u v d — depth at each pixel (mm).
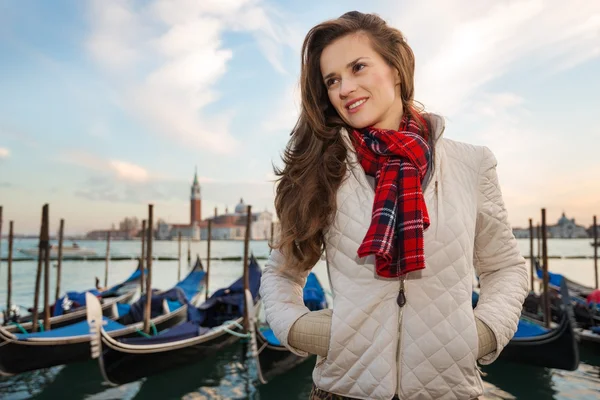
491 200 1089
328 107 1174
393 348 966
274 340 8258
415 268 904
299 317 1048
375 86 1051
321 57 1109
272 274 1180
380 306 985
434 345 942
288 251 1109
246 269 10664
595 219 17922
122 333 9453
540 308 12680
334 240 1055
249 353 9406
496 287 1052
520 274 1063
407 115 1143
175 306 12016
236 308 11617
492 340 965
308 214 1062
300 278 1179
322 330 1014
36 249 48438
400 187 976
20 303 17531
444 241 978
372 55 1062
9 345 7695
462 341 938
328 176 1068
